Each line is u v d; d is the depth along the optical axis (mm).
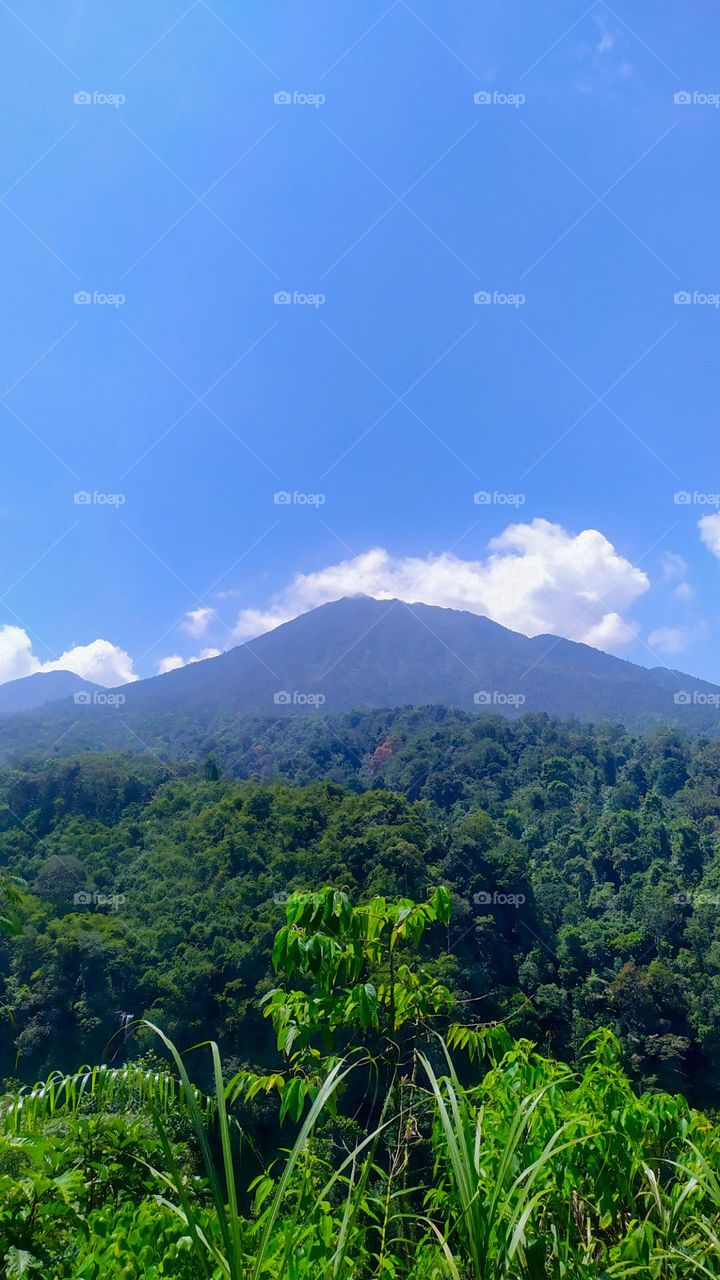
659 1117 2229
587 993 39750
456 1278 1494
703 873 54125
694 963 41938
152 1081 2348
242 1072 2420
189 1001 31172
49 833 47500
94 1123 2275
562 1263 1794
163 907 36938
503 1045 2691
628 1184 2014
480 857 46406
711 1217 2043
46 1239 1979
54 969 31391
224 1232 1476
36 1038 29453
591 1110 2199
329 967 2465
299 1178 2137
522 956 41969
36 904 35750
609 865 60688
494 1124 2262
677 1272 1884
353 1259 1862
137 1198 2258
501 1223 1582
